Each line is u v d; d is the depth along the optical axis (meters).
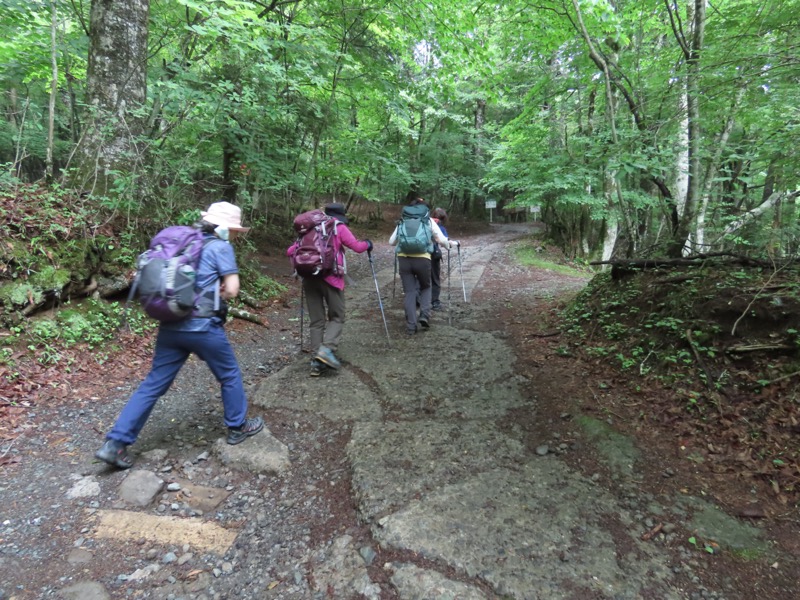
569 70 7.83
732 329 3.61
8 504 2.47
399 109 11.00
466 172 25.84
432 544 2.20
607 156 5.02
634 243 6.56
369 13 9.10
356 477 2.77
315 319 4.52
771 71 4.25
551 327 5.82
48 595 1.95
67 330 4.24
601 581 2.00
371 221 23.17
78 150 5.89
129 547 2.26
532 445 3.17
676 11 5.52
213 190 8.02
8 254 4.11
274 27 6.36
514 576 2.02
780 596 1.94
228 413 3.09
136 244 5.52
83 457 2.96
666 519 2.39
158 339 2.87
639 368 3.98
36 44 7.30
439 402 3.84
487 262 12.63
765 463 2.72
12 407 3.32
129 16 5.83
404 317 6.68
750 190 8.01
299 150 10.35
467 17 8.04
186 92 5.92
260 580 2.08
